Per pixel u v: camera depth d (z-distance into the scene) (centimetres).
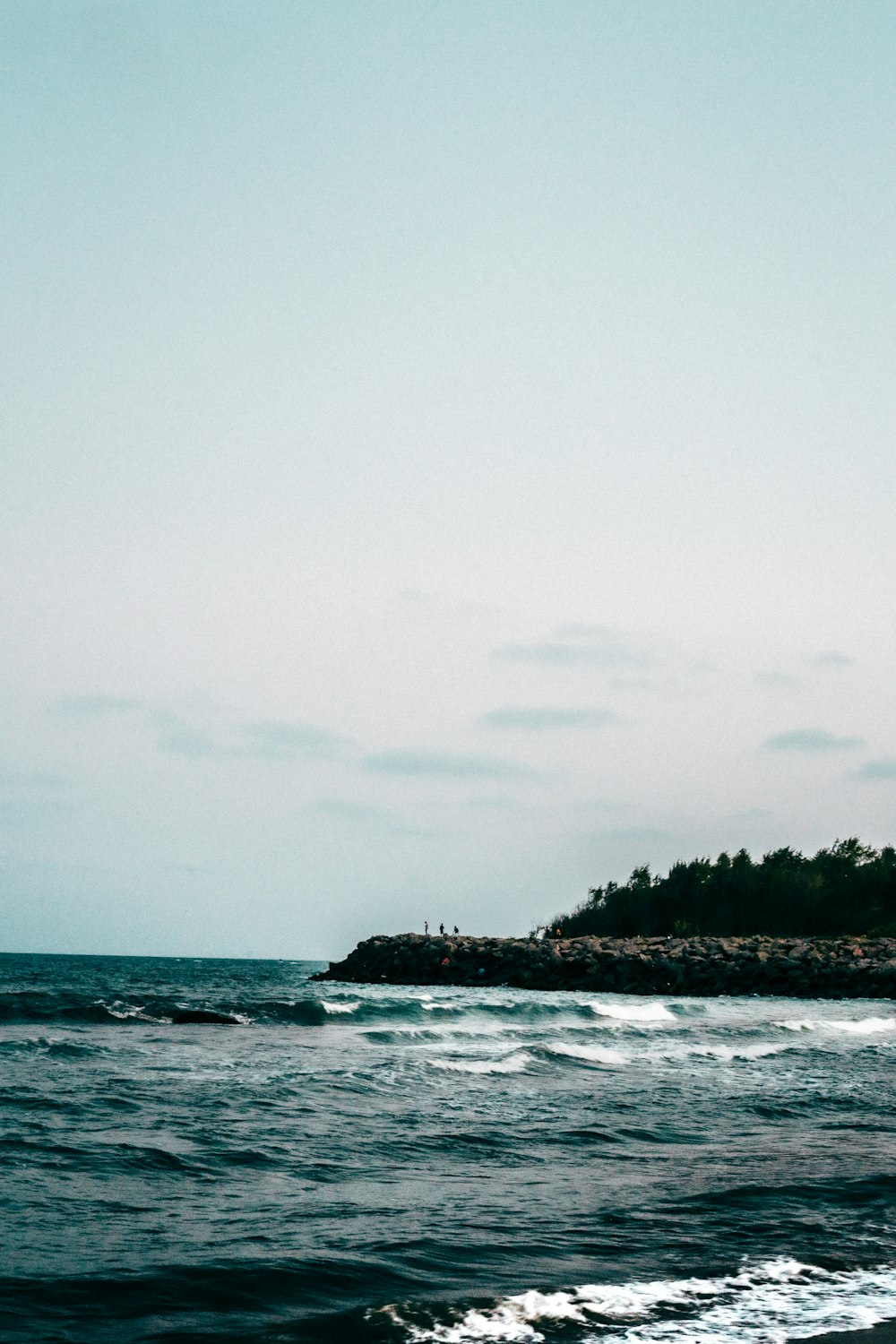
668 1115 1898
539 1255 1032
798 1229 1168
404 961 8494
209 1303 861
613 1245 1077
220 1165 1339
